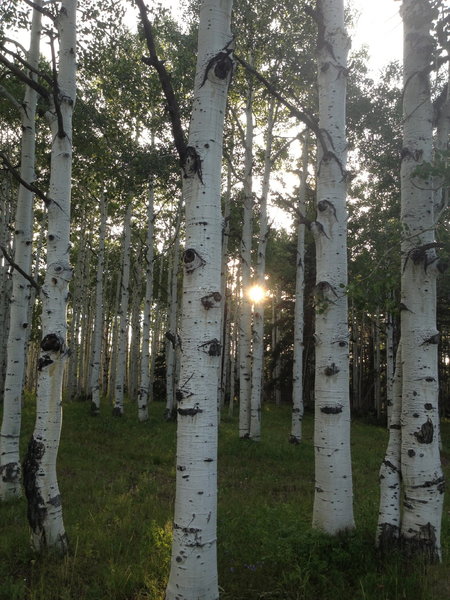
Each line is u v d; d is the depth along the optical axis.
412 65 5.45
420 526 4.87
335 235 5.66
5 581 4.55
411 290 5.19
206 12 4.12
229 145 15.57
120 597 4.27
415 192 5.33
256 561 4.78
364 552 4.92
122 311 18.83
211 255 3.90
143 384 17.28
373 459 12.84
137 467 10.14
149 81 13.29
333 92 5.82
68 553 5.14
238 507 7.01
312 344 27.23
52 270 5.67
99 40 9.27
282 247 26.09
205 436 3.70
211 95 4.04
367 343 36.38
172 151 13.88
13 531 5.91
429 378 5.03
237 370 32.59
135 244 28.62
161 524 6.07
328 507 5.25
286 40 13.08
